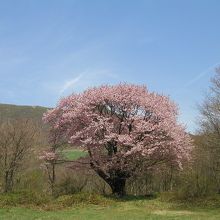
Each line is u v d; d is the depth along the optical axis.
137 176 44.72
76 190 44.81
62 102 44.97
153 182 57.03
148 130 40.81
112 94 42.56
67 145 45.06
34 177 48.16
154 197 41.31
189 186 44.72
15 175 47.59
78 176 49.31
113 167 41.16
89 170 44.75
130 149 40.62
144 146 40.62
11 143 46.16
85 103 42.94
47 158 43.59
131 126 42.66
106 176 42.25
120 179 42.44
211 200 38.25
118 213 30.56
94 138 41.41
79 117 42.94
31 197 35.84
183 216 29.31
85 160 43.44
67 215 29.16
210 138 43.09
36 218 27.52
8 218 27.02
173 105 46.06
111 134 40.50
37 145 47.41
